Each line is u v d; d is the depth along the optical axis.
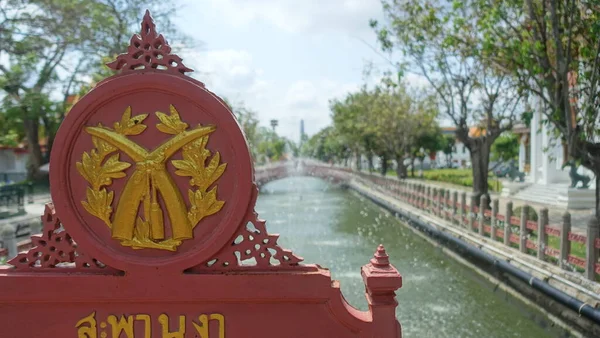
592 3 7.01
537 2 7.96
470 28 10.88
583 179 17.36
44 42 14.24
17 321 2.75
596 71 7.01
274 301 2.71
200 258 2.67
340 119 38.47
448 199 14.98
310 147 103.06
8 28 13.51
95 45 16.33
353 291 9.27
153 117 2.68
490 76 13.45
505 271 8.95
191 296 2.69
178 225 2.66
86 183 2.71
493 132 14.44
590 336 6.22
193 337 2.72
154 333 2.73
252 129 42.97
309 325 2.72
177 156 2.67
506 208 10.14
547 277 7.57
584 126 7.58
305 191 38.19
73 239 2.71
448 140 54.34
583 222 13.50
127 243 2.69
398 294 9.30
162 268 2.68
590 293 6.44
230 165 2.68
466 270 11.14
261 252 2.74
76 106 2.66
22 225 11.60
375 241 15.26
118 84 2.64
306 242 14.99
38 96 17.25
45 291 2.71
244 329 2.73
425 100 25.34
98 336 2.73
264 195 34.53
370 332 2.70
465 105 14.20
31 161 31.00
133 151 2.65
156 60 2.68
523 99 13.66
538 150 23.16
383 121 28.22
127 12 17.66
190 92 2.63
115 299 2.70
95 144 2.69
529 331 7.33
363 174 35.69
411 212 17.56
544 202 19.03
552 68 7.30
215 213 2.69
